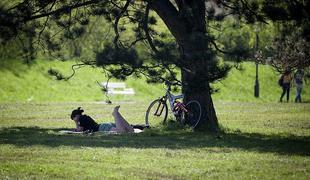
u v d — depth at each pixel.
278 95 118.25
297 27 44.62
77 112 47.53
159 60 48.31
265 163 31.70
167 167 30.23
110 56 47.88
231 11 52.38
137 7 54.53
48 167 29.78
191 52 48.06
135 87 109.44
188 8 48.59
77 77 110.50
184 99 50.78
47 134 45.75
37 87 104.38
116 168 29.83
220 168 30.02
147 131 47.69
